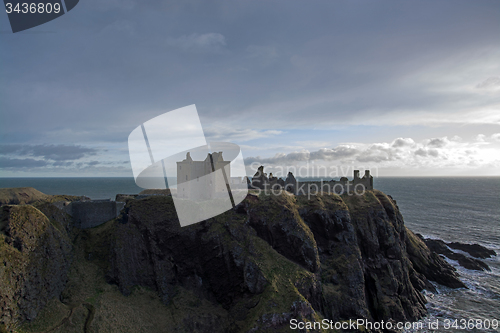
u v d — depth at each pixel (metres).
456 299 76.12
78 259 59.12
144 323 51.69
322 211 75.94
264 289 56.19
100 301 52.38
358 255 71.31
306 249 66.25
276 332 49.88
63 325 45.88
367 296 69.81
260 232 67.75
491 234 136.75
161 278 59.94
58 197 83.44
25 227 51.12
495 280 86.75
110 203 68.81
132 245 61.66
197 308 58.06
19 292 45.66
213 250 63.50
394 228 83.00
